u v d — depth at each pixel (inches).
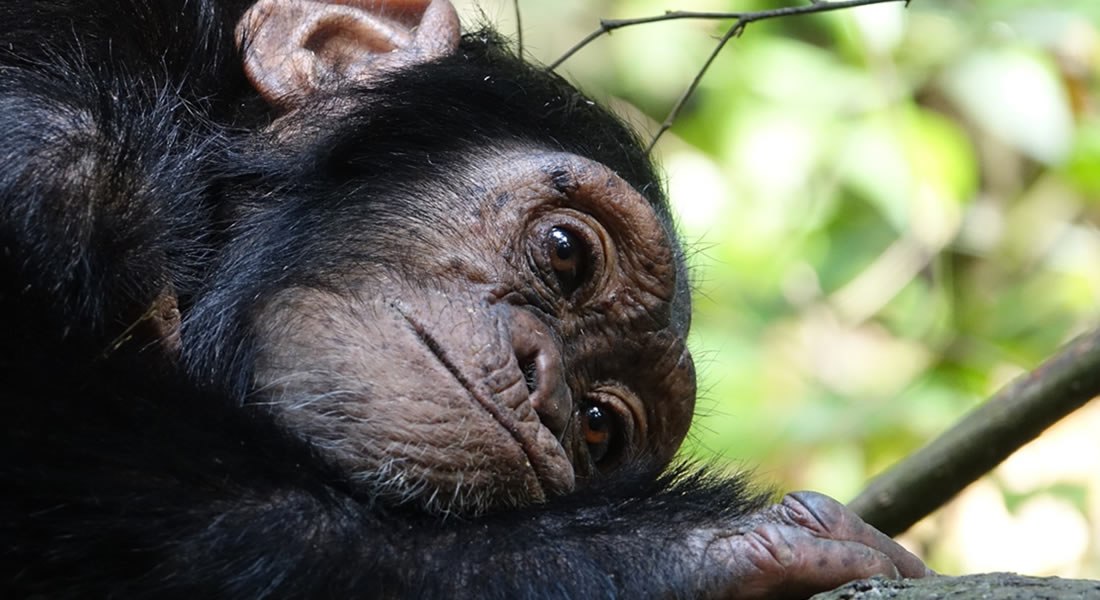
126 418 183.3
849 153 521.7
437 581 177.8
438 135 239.0
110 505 174.1
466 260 225.0
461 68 248.5
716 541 186.2
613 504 195.8
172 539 172.4
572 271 233.3
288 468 184.1
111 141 217.0
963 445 278.2
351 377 210.1
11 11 227.9
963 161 526.9
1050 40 542.0
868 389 511.5
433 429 207.0
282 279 221.8
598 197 234.4
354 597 173.5
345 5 256.5
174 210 226.5
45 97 215.6
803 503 191.0
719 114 530.6
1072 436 502.0
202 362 218.4
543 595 179.0
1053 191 559.2
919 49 541.0
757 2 547.8
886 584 168.4
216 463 180.9
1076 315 528.4
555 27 574.9
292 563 173.9
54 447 177.9
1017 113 526.6
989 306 534.3
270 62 243.3
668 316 240.8
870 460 485.4
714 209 517.7
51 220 201.8
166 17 239.0
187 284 226.2
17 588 171.6
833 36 553.9
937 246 534.3
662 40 548.4
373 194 231.5
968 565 488.7
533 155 238.7
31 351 186.5
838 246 537.6
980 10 541.6
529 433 211.2
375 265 222.2
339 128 236.8
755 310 518.6
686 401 247.3
